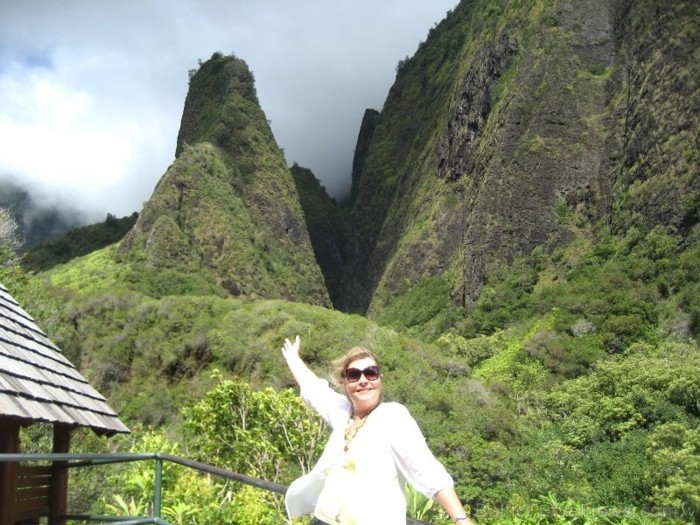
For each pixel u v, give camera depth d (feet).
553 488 108.47
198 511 30.89
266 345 188.34
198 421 53.83
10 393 17.43
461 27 534.78
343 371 9.45
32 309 71.00
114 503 40.68
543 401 171.73
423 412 137.28
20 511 21.80
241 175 404.77
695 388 134.10
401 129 547.49
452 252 368.48
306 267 405.39
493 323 267.18
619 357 194.90
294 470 50.34
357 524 8.18
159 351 198.90
